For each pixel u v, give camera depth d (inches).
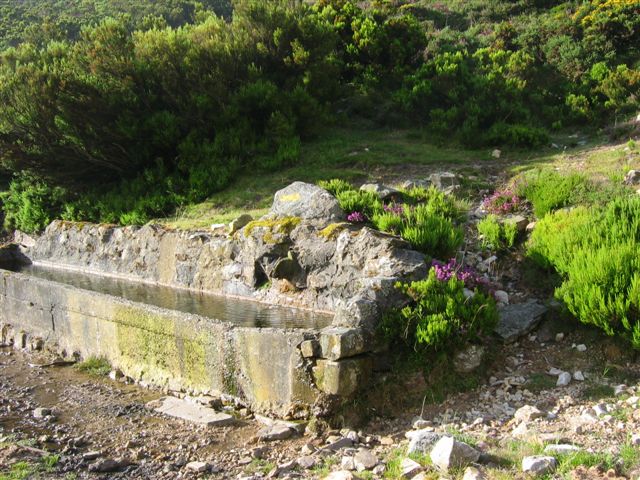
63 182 560.1
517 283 281.6
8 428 228.8
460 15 1042.7
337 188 374.6
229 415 228.5
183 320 259.0
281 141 516.4
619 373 213.2
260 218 363.3
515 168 412.8
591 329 234.2
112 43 553.6
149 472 184.5
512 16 1005.8
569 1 989.2
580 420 186.2
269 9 605.3
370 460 175.3
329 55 639.1
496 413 202.2
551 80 681.0
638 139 449.7
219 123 536.1
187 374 259.9
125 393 267.7
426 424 200.1
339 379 204.5
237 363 237.9
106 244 442.0
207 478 177.8
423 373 217.9
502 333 239.1
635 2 783.7
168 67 552.7
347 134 578.9
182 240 382.6
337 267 295.0
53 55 652.1
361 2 1088.2
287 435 205.8
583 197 318.7
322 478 168.7
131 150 532.1
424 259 267.3
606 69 657.6
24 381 294.2
